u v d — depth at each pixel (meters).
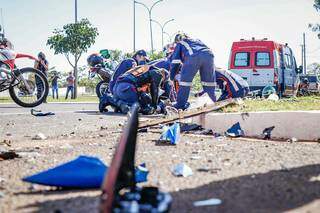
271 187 5.97
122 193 5.18
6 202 5.43
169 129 10.71
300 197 5.41
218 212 4.86
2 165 7.94
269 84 32.34
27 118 17.92
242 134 12.27
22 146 10.27
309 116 11.17
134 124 5.22
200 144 10.42
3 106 28.17
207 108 13.89
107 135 12.44
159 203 4.20
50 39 72.50
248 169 7.29
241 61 33.19
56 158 8.62
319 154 8.77
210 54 16.83
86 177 6.04
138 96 20.48
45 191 6.00
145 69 20.23
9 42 17.95
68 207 5.15
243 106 15.49
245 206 5.07
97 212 4.89
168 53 21.64
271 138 11.70
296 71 38.59
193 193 5.73
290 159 8.20
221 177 6.70
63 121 16.72
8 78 17.47
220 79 19.95
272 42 32.44
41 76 18.33
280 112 11.66
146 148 9.79
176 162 8.03
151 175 6.91
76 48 71.62
